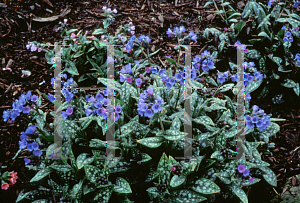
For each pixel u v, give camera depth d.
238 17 5.10
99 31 4.76
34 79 4.43
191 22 5.24
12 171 3.14
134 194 2.95
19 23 5.06
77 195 2.69
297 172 3.59
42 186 2.92
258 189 3.38
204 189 2.67
